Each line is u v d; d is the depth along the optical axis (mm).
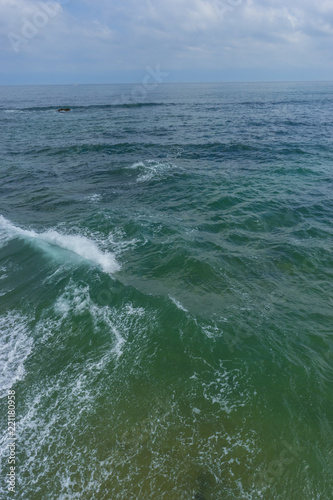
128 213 16922
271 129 41594
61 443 6293
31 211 17688
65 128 44656
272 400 7051
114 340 8781
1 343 8836
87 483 5637
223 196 18438
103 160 27828
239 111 63906
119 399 7148
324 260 12477
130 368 7918
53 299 10500
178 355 8242
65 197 19516
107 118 55062
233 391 7270
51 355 8430
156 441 6258
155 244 13602
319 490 5461
